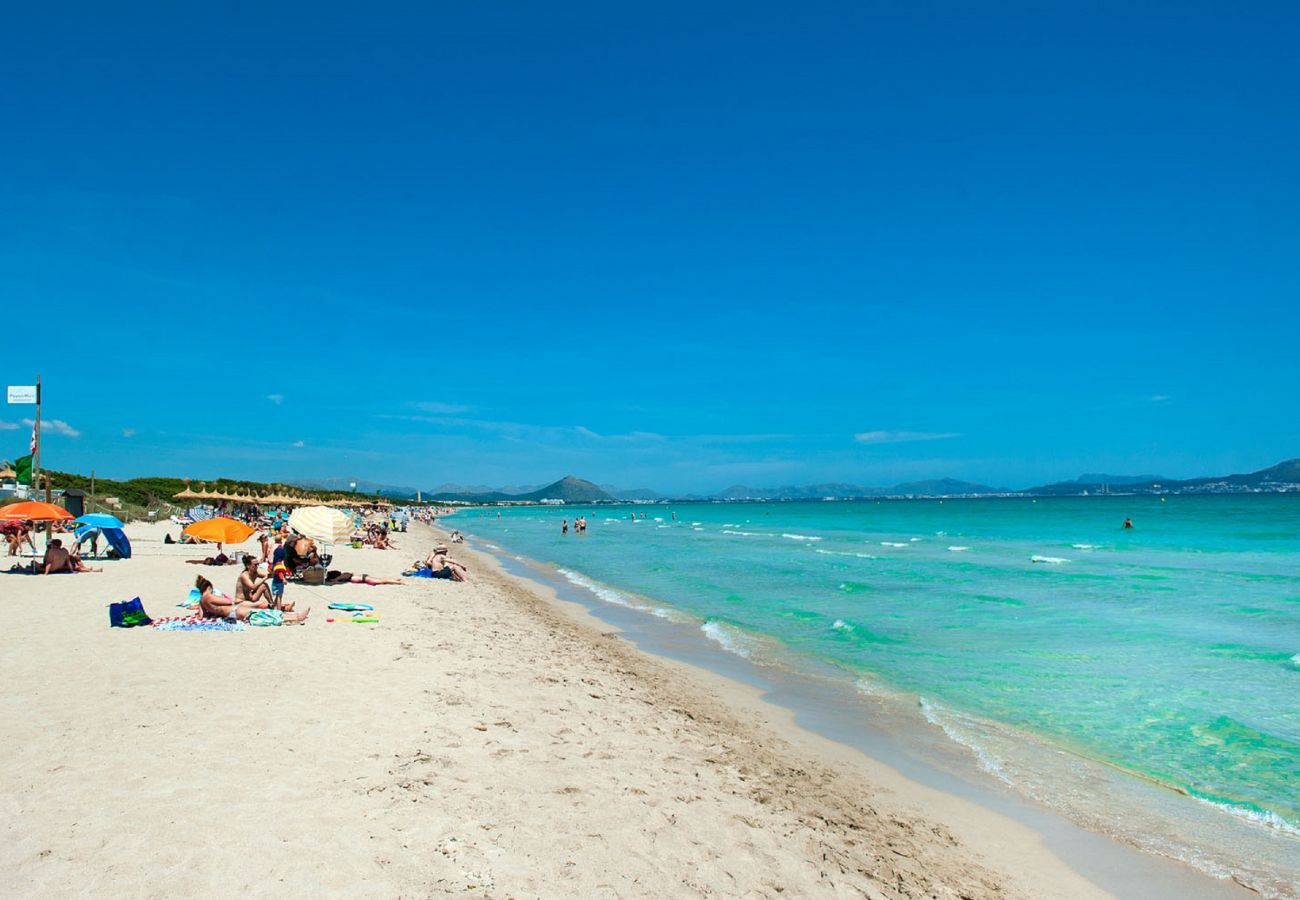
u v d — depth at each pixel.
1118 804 7.87
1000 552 40.50
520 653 12.98
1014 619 18.77
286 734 7.36
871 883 5.63
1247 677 12.89
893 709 11.18
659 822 6.09
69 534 34.88
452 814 5.75
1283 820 7.52
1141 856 6.73
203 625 13.00
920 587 25.28
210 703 8.32
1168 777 8.62
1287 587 24.39
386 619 15.13
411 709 8.45
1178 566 31.52
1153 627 17.52
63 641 11.54
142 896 4.36
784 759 8.68
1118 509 107.81
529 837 5.51
